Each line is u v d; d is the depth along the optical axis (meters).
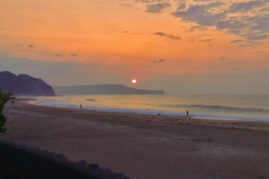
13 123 20.52
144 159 10.26
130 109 53.91
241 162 10.13
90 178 3.04
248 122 27.78
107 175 3.60
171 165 9.45
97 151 11.50
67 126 19.77
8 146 4.19
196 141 14.54
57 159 3.64
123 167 8.91
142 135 16.28
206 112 47.62
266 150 12.40
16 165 3.99
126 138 15.13
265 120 31.84
